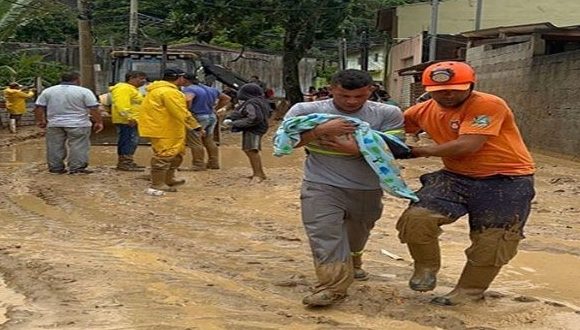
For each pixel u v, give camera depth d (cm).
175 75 1147
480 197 553
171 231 878
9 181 1243
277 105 3369
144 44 3947
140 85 1398
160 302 579
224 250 780
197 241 826
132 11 2817
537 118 2106
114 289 611
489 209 553
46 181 1251
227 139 2184
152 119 1123
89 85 2425
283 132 543
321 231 552
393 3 4875
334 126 532
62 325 522
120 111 1371
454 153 536
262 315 552
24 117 2469
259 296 604
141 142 1853
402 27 4019
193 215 984
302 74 4800
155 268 689
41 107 1335
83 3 2400
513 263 749
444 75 527
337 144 536
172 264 709
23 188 1172
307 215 556
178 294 602
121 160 1404
